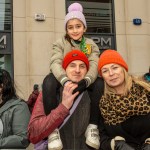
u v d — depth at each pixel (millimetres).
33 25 10750
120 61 3059
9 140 3207
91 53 3488
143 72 11367
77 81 3135
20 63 10703
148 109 2908
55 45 3580
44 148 3066
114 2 11641
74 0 11523
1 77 3443
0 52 10789
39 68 10602
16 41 10781
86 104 3123
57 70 3166
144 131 2941
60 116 2920
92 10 11719
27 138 3254
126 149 2809
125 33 11562
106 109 3008
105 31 11719
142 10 11641
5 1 11109
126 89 2988
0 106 3391
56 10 11094
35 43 10688
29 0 10828
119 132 2965
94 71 3172
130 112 2908
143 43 11547
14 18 10875
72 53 3178
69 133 3055
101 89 3156
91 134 3033
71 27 3553
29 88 10461
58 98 3166
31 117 3125
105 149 2992
